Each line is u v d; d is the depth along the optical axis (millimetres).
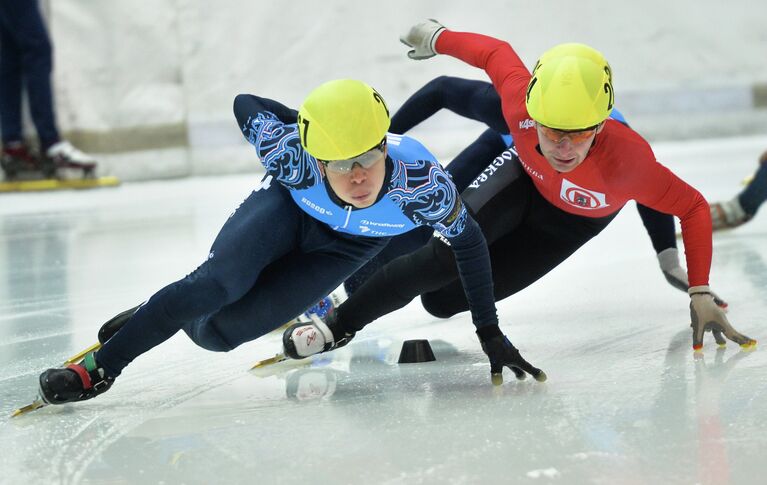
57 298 14781
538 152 10344
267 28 35781
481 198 11039
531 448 7254
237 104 9250
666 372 9477
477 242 9102
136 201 29109
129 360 8828
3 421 8570
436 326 12469
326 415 8453
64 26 34094
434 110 12500
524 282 11672
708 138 39875
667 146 37844
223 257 8688
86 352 9789
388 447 7430
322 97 7895
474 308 9336
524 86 10547
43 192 32719
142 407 8922
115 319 10273
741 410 8023
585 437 7469
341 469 6961
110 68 34594
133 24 34625
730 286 13836
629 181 9977
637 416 7977
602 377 9422
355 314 10438
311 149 7918
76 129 34531
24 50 31750
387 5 36500
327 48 36250
